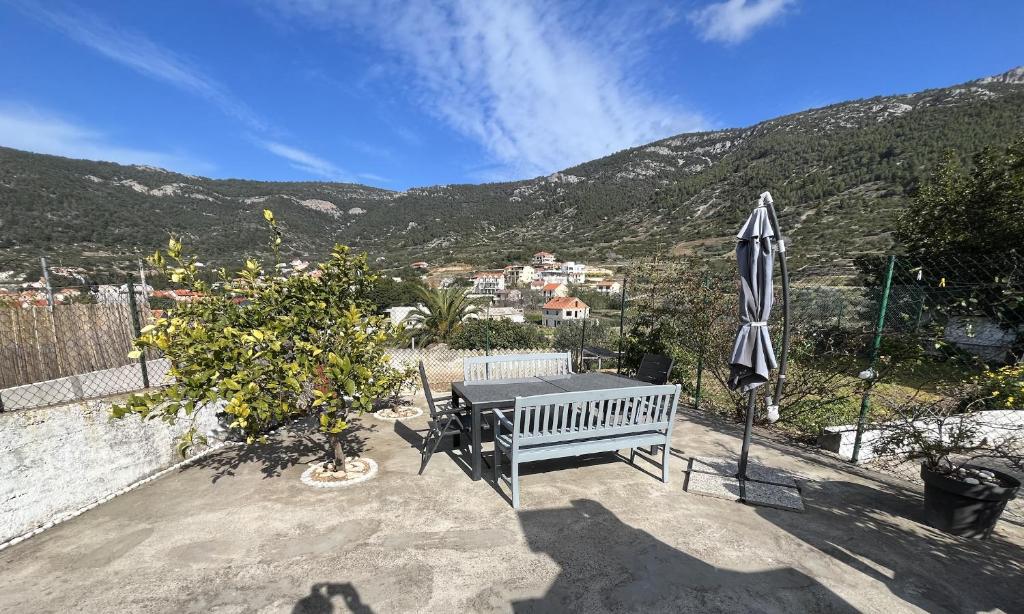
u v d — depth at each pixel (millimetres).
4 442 2840
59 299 4988
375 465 3920
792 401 5254
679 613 2148
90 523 3033
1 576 2463
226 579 2396
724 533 2879
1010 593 2330
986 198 10641
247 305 3463
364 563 2523
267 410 3139
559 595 2262
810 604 2225
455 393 4453
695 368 6934
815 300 5746
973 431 3100
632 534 2848
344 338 3387
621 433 3600
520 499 3301
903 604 2232
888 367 4062
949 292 4316
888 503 3348
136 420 3680
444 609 2158
